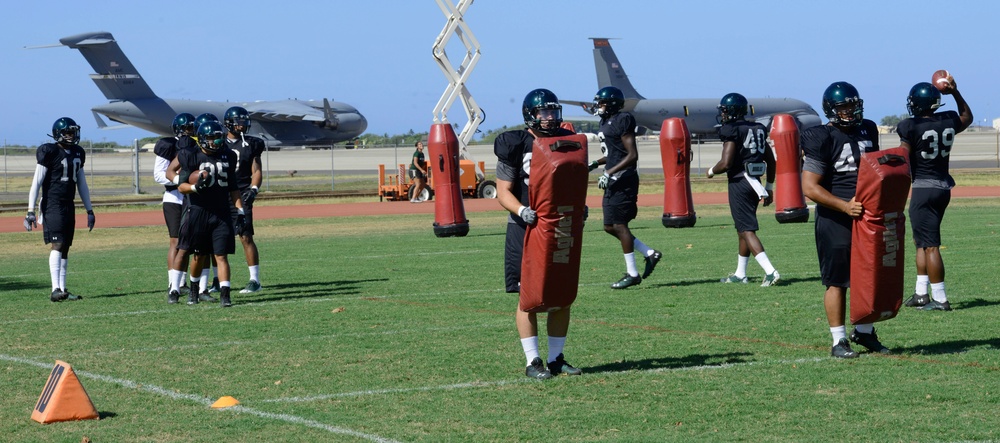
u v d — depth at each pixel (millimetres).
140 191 58875
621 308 14508
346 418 8625
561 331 10250
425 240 27375
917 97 13508
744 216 16578
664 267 19516
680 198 17984
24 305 15961
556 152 9367
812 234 26203
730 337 12094
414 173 47750
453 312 14453
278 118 120562
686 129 17953
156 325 13766
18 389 9969
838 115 10586
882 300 10359
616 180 16344
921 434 7898
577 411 8766
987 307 13914
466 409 8883
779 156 17469
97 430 8375
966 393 9117
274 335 12805
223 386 9953
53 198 16391
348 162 98938
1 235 32125
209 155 15117
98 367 10969
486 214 38188
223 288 15391
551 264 9609
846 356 10688
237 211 16391
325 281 18469
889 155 10000
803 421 8312
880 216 10141
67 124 16469
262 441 7980
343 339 12430
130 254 25219
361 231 31406
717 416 8523
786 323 12992
